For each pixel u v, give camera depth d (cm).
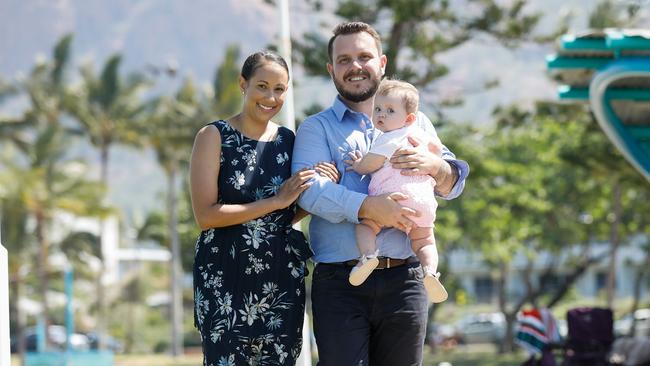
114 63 5609
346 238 559
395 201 545
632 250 6925
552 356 1185
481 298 7519
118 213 5344
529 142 3641
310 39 2041
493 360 3378
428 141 566
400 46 2212
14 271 5075
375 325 566
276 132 574
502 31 2269
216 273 555
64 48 5672
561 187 3772
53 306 5944
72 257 5459
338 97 579
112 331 6156
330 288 561
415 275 567
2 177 5009
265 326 555
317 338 564
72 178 5197
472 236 3922
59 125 5441
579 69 1110
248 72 562
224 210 548
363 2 2119
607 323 1178
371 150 556
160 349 6194
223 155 559
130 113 5559
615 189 3644
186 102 5397
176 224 5697
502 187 3700
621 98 1092
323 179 554
